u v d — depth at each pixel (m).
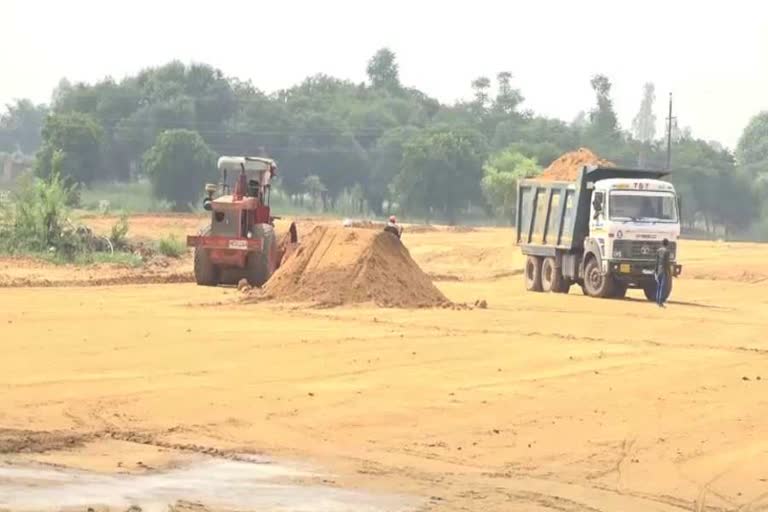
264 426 20.03
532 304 43.00
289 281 39.44
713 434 20.47
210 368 25.34
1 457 17.09
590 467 18.12
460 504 15.49
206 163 143.62
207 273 45.09
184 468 16.89
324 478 16.64
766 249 81.94
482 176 155.25
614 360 28.12
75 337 29.16
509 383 24.62
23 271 48.12
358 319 34.62
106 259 54.12
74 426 19.53
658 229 46.97
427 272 61.38
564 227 49.97
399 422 20.70
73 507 14.41
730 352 30.23
